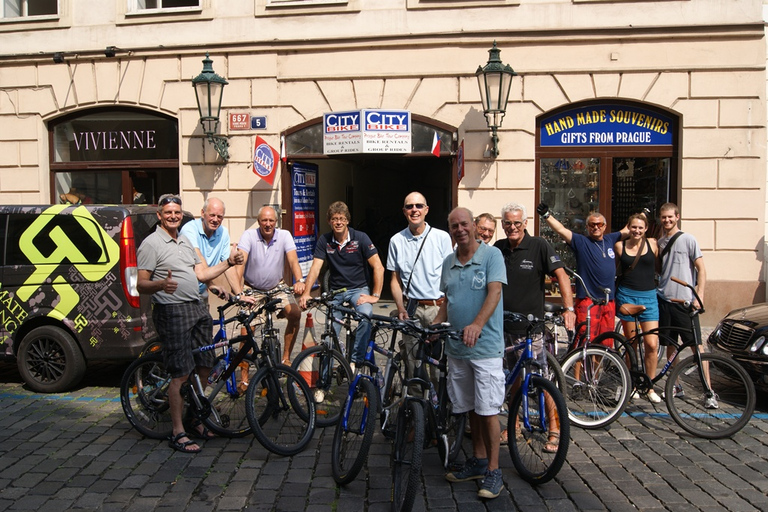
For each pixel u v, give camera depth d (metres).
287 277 10.68
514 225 5.03
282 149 10.59
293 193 10.83
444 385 4.52
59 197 11.45
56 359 6.57
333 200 13.36
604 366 5.52
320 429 5.43
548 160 10.33
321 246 6.21
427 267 5.50
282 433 5.04
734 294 9.84
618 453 4.92
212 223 6.16
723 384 5.49
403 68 10.31
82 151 11.34
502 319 4.23
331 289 6.25
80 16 11.02
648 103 9.98
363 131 10.10
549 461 4.29
